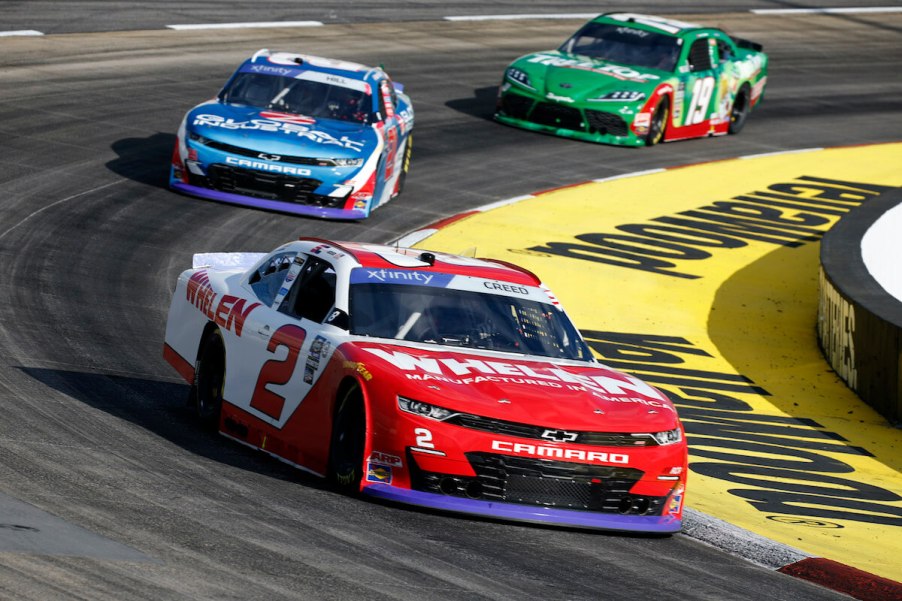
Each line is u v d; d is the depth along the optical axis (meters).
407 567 21.27
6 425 27.86
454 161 72.12
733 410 43.16
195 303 33.72
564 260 57.94
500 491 25.00
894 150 88.62
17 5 92.56
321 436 27.16
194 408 34.25
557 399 26.00
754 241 65.38
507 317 29.30
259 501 24.53
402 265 29.91
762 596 22.95
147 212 55.06
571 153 77.19
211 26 95.31
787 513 31.98
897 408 43.72
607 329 50.72
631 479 25.67
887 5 147.62
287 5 106.50
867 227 58.88
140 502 23.14
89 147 64.06
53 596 17.41
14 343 37.47
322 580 19.83
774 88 104.94
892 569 27.61
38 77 75.94
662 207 68.94
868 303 46.69
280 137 56.94
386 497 25.06
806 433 41.50
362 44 97.31
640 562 24.03
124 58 83.12
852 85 109.88
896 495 35.50
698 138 86.00
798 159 83.19
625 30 84.38
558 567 22.72
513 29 110.50
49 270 46.16
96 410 31.45
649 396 27.56
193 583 18.81
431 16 110.62
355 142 57.62
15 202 53.75
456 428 24.84
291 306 30.00
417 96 85.81
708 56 85.31
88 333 40.28
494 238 59.28
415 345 27.69
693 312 54.44
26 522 20.69
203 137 57.19
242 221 55.53
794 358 50.66
